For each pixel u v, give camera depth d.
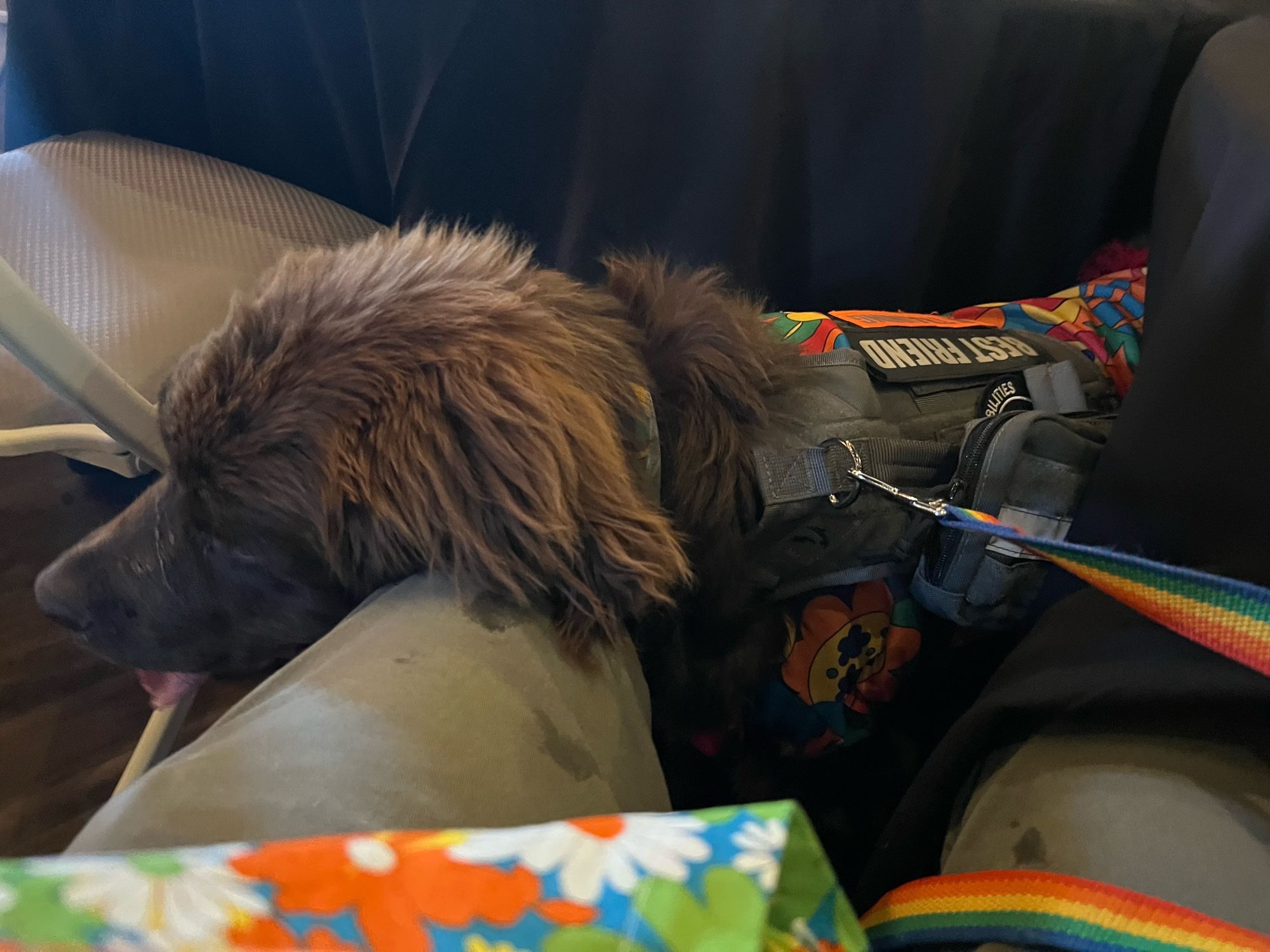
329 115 1.13
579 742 0.45
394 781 0.35
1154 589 0.44
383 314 0.53
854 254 1.09
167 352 0.81
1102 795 0.43
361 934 0.28
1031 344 0.84
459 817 0.36
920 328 0.82
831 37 0.93
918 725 0.81
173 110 1.19
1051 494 0.64
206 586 0.58
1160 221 0.68
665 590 0.56
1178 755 0.44
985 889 0.41
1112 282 1.00
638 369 0.63
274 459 0.51
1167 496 0.55
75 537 1.22
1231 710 0.44
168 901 0.27
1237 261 0.50
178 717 0.84
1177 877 0.39
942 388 0.74
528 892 0.28
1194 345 0.53
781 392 0.68
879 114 0.98
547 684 0.45
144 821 0.32
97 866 0.27
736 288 1.00
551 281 0.64
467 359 0.52
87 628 0.62
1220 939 0.34
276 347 0.52
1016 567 0.64
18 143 1.23
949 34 0.92
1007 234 1.14
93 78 1.15
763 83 0.94
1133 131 1.07
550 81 0.99
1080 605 0.55
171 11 1.10
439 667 0.41
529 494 0.50
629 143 1.02
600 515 0.53
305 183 1.22
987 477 0.63
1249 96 0.56
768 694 0.75
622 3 0.92
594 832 0.29
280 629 0.60
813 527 0.65
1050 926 0.38
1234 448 0.51
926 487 0.68
